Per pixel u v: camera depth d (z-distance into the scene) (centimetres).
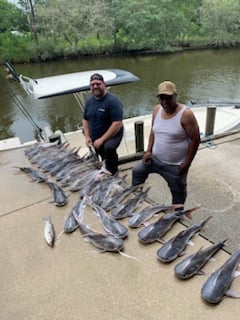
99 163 294
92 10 2073
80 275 168
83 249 185
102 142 290
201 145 441
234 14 2364
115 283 161
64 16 2023
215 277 151
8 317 148
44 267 175
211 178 359
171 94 202
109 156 301
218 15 2362
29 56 2005
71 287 161
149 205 221
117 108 283
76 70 1775
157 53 2250
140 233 187
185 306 144
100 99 286
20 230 209
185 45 2406
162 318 140
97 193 238
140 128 406
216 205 310
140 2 2181
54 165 299
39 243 194
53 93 426
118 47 2214
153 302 148
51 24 2025
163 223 192
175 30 2298
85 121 312
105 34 2169
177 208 215
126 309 146
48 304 153
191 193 332
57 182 271
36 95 420
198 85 1295
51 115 1028
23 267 177
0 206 240
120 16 2169
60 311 149
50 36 2072
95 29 2106
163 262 169
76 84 452
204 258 165
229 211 300
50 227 206
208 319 137
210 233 270
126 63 1903
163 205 216
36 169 299
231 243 256
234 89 1226
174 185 238
